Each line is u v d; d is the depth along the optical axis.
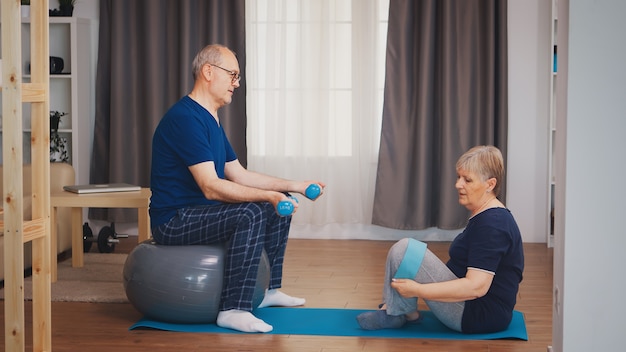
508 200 5.82
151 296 3.52
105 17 5.93
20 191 2.73
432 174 5.77
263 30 5.86
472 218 3.31
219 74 3.68
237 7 5.75
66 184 5.03
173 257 3.53
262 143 5.96
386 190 5.76
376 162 5.89
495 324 3.37
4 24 2.70
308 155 5.89
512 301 3.36
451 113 5.64
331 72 5.83
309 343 3.31
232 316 3.50
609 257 2.55
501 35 5.60
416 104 5.70
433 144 5.77
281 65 5.79
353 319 3.68
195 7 5.83
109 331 3.51
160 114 5.86
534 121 5.76
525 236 5.84
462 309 3.34
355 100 5.82
